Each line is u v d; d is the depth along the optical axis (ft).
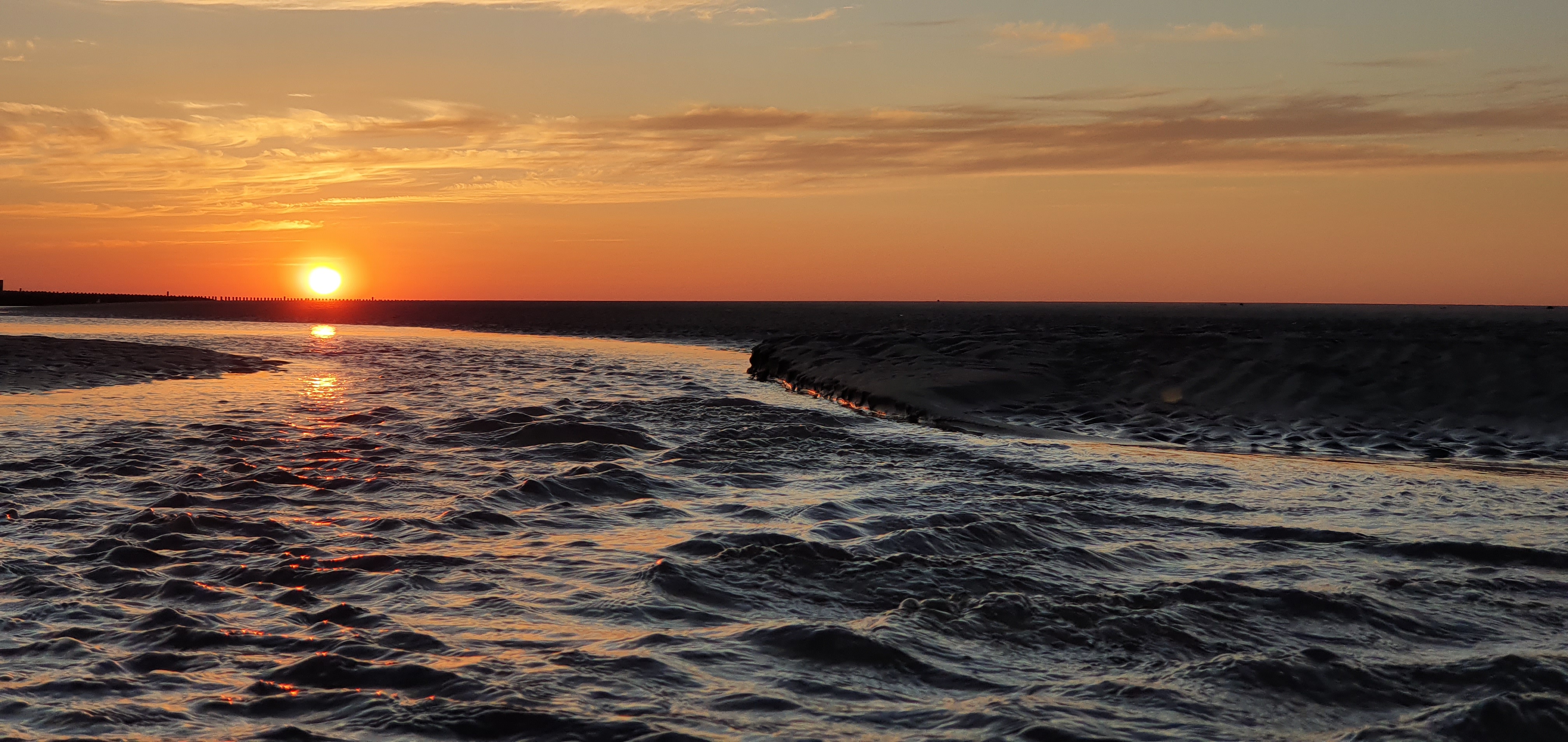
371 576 26.37
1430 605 25.13
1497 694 18.84
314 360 115.65
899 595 25.09
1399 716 18.17
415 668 19.26
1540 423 59.88
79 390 74.13
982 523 32.99
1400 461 51.83
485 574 26.73
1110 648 21.53
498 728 16.69
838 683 19.10
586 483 39.93
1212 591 25.67
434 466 44.83
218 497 36.81
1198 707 18.30
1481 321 304.50
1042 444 55.01
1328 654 20.98
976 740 16.53
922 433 58.80
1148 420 64.34
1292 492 41.50
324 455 47.39
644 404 71.77
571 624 22.53
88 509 34.24
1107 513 36.24
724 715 17.44
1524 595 26.12
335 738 16.20
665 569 26.32
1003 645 21.52
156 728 16.49
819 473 44.86
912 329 222.48
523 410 63.62
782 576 26.50
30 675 18.84
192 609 23.16
